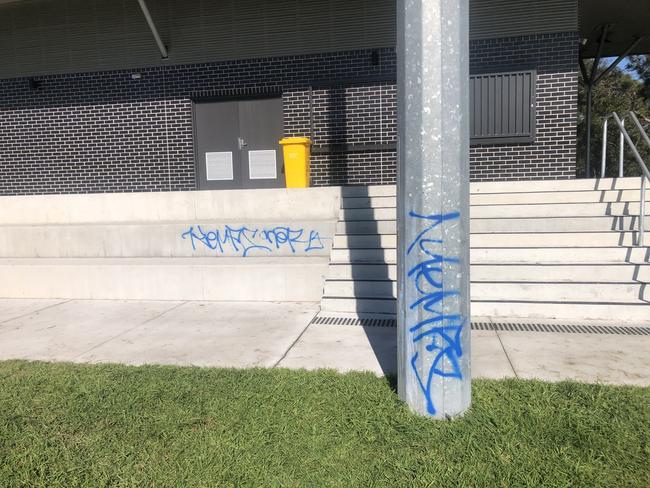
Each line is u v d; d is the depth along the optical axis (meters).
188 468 2.94
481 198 7.70
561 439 3.12
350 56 10.08
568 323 5.61
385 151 10.09
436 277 3.33
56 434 3.38
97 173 11.19
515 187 7.83
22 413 3.69
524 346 4.88
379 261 7.04
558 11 9.28
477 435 3.18
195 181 10.88
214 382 4.12
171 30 10.66
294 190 8.28
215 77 10.60
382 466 2.93
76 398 3.91
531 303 5.86
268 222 7.98
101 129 11.09
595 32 12.62
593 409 3.45
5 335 5.85
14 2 10.85
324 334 5.51
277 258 7.63
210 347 5.18
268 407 3.63
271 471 2.90
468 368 3.45
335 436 3.24
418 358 3.43
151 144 10.94
